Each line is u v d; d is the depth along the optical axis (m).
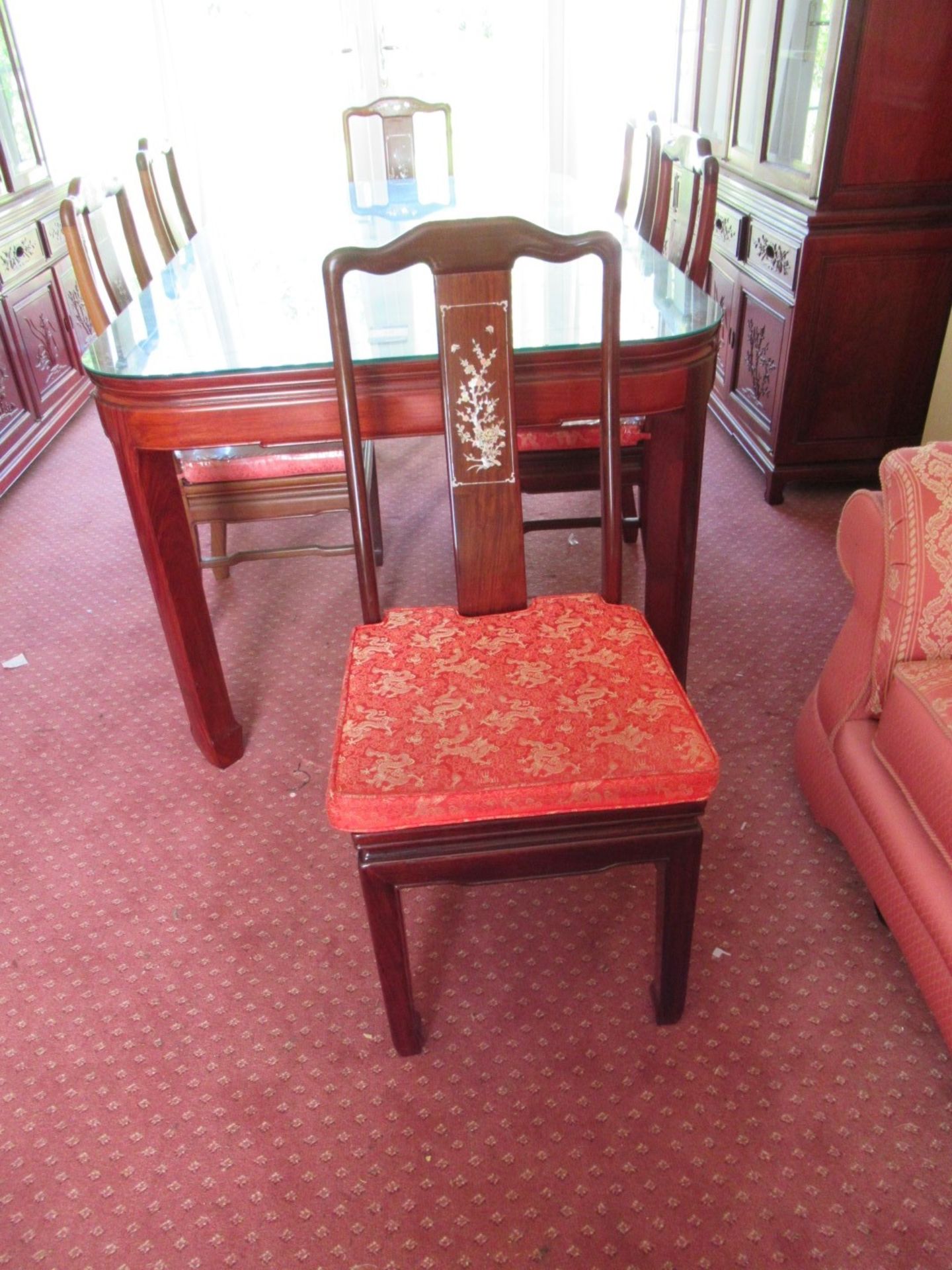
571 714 1.12
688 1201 1.06
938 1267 0.99
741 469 2.78
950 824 1.09
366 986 1.33
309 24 3.42
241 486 1.76
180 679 1.68
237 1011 1.30
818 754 1.47
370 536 1.29
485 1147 1.12
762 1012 1.27
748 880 1.46
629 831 1.09
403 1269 1.01
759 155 2.48
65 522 2.69
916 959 1.18
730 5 2.64
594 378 1.39
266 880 1.51
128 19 3.37
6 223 2.90
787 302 2.33
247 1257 1.03
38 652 2.11
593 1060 1.22
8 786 1.72
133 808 1.66
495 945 1.39
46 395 3.14
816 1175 1.08
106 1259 1.03
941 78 2.04
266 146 3.63
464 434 1.23
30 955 1.39
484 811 1.04
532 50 3.48
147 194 2.24
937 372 2.28
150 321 1.59
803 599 2.15
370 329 1.49
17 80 3.12
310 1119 1.16
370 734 1.10
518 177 2.72
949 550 1.19
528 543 2.45
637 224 2.30
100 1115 1.18
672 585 1.66
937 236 2.20
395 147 2.73
